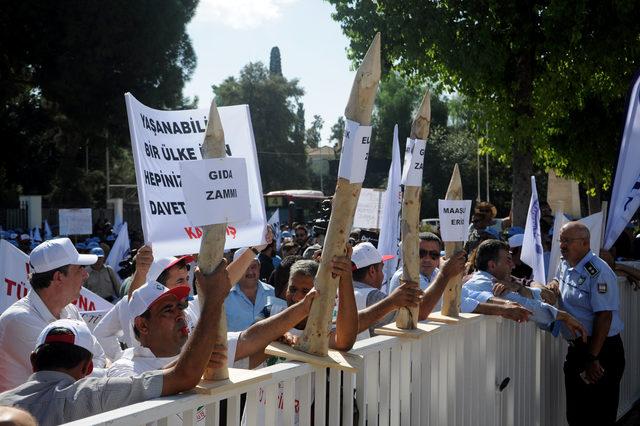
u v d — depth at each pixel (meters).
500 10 12.17
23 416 1.81
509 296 5.55
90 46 30.47
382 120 60.62
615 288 5.85
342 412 3.59
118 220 31.34
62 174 40.66
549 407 6.43
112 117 31.58
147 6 30.67
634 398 8.34
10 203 39.84
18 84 33.97
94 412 2.68
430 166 55.97
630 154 7.06
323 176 80.75
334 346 3.66
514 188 13.22
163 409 2.54
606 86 13.64
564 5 11.44
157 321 3.43
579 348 5.95
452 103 23.86
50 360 3.01
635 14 11.87
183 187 2.59
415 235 4.10
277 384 3.13
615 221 7.11
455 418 4.67
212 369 2.82
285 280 5.90
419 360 4.21
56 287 4.22
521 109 12.84
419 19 12.06
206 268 2.68
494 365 5.17
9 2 30.11
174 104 33.09
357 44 12.66
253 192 4.30
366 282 5.32
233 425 2.86
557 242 7.08
